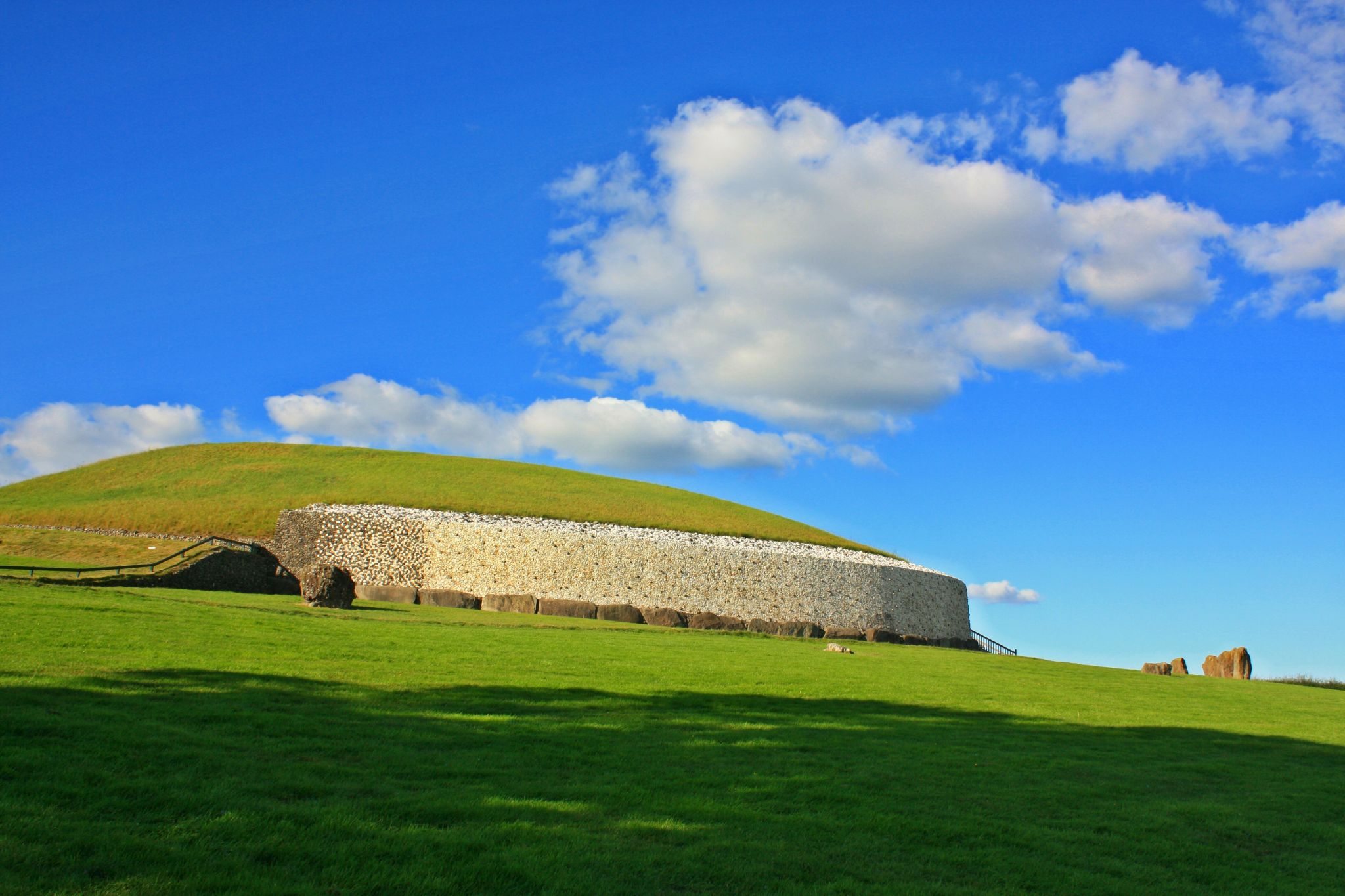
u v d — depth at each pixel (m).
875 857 8.85
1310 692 31.45
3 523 53.22
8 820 7.35
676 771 11.55
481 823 8.64
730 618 44.00
